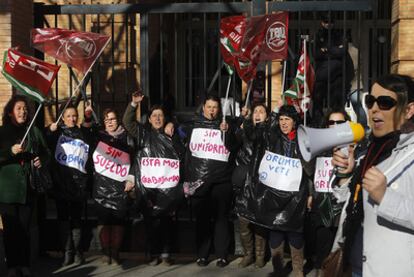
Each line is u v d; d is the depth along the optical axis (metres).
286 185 6.11
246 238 6.62
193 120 6.70
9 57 5.93
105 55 9.38
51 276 6.45
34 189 6.16
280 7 6.76
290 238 6.18
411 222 2.87
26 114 6.15
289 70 8.98
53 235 7.12
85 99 6.84
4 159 6.02
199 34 10.72
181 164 6.62
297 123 6.18
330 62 7.08
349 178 3.38
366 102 3.18
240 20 6.40
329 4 6.72
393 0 7.02
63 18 9.70
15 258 6.14
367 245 3.04
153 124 6.64
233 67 6.55
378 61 10.01
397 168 3.00
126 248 7.17
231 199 6.68
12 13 6.66
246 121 6.43
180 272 6.53
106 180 6.66
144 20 7.03
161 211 6.56
